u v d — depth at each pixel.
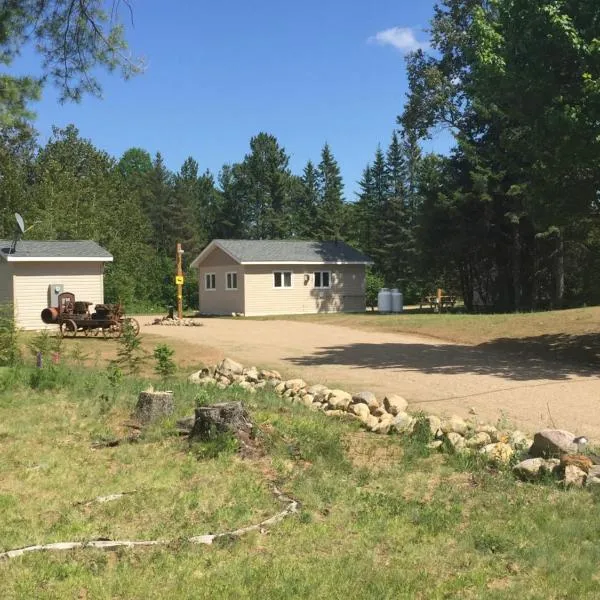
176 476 5.79
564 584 3.86
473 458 6.55
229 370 12.23
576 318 20.28
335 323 26.00
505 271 36.81
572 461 5.99
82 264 25.38
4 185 44.62
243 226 83.06
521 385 12.16
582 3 13.73
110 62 9.71
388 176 79.62
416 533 4.62
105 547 4.28
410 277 59.91
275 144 82.25
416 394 11.33
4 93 10.92
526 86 14.30
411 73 36.44
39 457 6.43
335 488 5.54
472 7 33.28
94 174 53.84
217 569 3.98
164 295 48.06
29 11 9.27
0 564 4.01
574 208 15.35
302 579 3.84
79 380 10.42
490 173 31.23
